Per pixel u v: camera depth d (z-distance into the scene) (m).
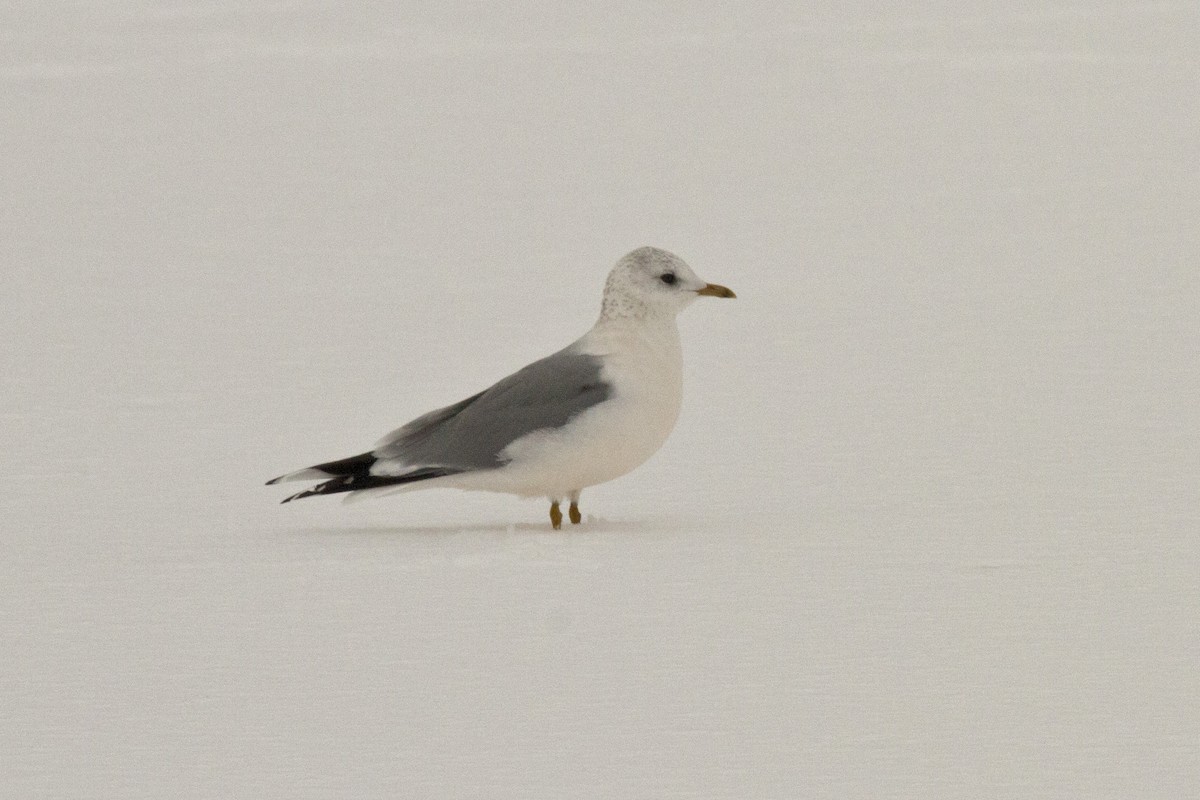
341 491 12.47
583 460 12.23
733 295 12.55
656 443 12.53
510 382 12.49
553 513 12.58
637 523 12.67
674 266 12.53
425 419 12.68
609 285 12.59
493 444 12.23
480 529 12.73
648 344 12.49
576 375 12.28
